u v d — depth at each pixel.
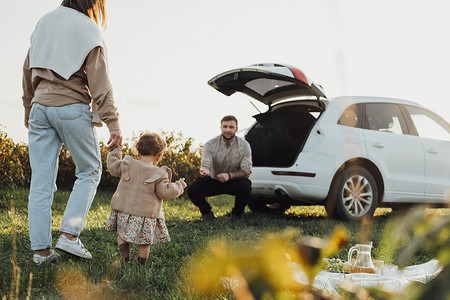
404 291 0.31
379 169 6.17
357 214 5.98
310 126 6.17
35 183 3.15
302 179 5.74
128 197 3.22
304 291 0.32
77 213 3.17
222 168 6.05
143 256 3.28
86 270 2.94
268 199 6.83
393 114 6.57
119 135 3.29
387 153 6.27
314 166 5.75
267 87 6.37
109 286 2.54
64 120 3.15
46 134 3.21
